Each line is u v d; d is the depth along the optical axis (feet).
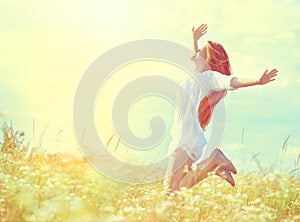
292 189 20.59
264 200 19.75
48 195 17.71
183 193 18.75
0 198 17.90
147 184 20.44
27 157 21.09
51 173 19.34
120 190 19.31
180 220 17.80
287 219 18.95
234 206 18.25
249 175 21.62
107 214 17.57
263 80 19.43
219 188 20.61
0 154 21.12
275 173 21.01
